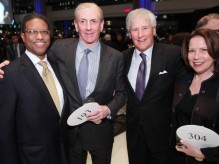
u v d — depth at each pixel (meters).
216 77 1.52
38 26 1.51
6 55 6.70
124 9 14.59
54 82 1.67
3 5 10.11
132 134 2.04
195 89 1.62
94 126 1.87
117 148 3.41
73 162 1.92
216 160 1.36
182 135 1.44
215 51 1.46
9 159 1.46
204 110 1.50
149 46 1.96
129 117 2.04
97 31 1.78
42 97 1.53
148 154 2.09
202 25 1.87
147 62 1.99
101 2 15.68
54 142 1.62
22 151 1.54
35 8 17.19
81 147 1.89
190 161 1.60
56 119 1.61
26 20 1.53
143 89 1.96
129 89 2.00
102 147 1.91
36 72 1.54
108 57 1.87
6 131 1.44
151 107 1.93
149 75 1.94
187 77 1.73
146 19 1.85
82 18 1.72
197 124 1.53
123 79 1.99
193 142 1.42
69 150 1.90
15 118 1.48
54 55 1.90
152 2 13.34
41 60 1.62
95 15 1.72
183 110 1.63
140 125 1.98
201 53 1.50
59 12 17.16
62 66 1.85
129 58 2.09
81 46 1.87
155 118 1.94
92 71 1.84
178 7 12.54
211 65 1.56
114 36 8.45
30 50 1.58
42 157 1.56
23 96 1.48
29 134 1.53
